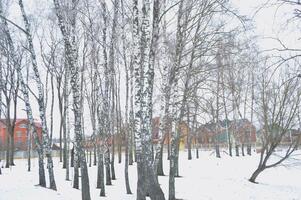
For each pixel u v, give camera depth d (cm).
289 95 2588
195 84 1798
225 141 5725
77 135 1698
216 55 1725
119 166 3825
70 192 2173
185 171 3381
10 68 3612
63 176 3195
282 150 4566
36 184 2392
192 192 2177
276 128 2834
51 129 3922
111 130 3061
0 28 2386
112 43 2133
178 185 2434
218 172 3338
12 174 3219
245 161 4022
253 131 5081
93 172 3462
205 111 1845
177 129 1891
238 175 3216
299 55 827
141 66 1330
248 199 2034
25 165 4412
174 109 1859
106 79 2278
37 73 2231
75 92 1697
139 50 1370
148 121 1316
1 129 6262
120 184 2700
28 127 3903
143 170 1367
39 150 2289
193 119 1902
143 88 1319
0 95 4078
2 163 4569
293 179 3144
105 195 2155
